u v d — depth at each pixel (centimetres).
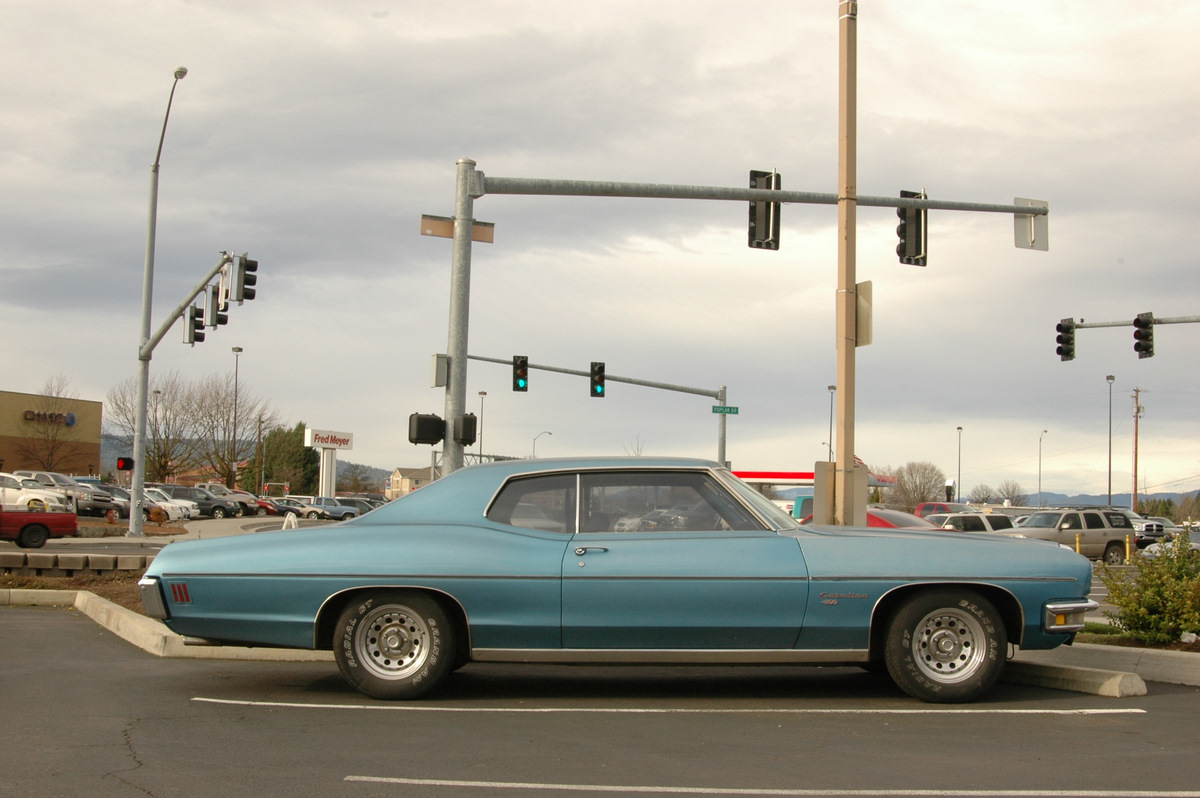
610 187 1369
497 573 666
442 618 677
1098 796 471
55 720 621
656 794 473
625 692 735
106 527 3409
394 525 700
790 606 661
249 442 7050
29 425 6906
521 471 714
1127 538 2989
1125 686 709
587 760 532
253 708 660
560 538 683
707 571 660
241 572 682
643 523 693
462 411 1306
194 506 5022
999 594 691
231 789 477
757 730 604
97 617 1110
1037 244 1534
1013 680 772
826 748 560
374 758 533
